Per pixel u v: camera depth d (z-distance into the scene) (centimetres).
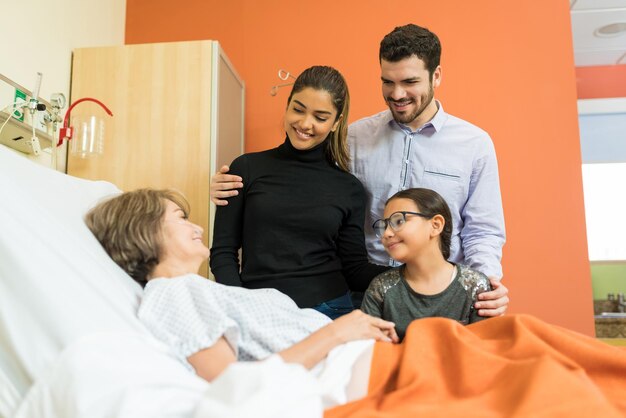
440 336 105
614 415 75
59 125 227
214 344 99
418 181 184
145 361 88
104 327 91
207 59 249
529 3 293
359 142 193
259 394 65
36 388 85
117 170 245
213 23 304
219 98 250
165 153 245
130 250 120
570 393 78
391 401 87
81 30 261
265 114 295
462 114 287
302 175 160
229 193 158
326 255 157
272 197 156
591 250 455
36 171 129
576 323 269
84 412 79
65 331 89
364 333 113
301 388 70
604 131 459
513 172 281
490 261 169
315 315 126
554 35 289
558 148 281
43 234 103
